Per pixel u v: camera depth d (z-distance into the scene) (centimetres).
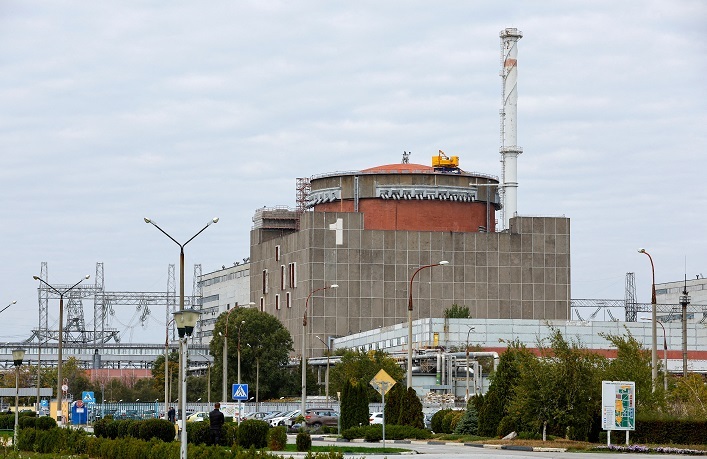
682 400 8925
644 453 7138
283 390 19875
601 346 19350
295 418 11894
